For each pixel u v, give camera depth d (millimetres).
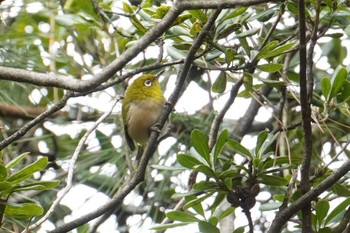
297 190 8891
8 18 14273
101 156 13398
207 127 13211
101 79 7820
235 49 9508
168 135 13180
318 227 8938
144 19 9734
